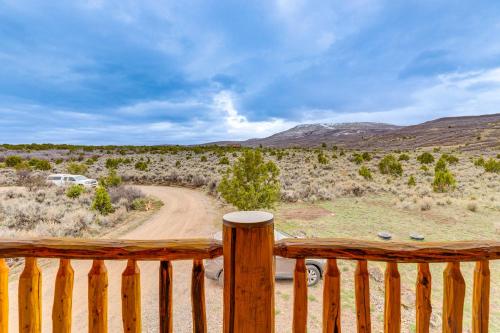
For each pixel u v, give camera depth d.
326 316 1.48
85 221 11.77
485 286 1.54
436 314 5.01
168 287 1.45
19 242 1.42
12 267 7.14
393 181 22.31
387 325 1.52
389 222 11.38
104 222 12.27
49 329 4.72
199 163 40.59
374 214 12.71
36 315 1.48
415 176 25.08
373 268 6.54
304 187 19.25
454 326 1.53
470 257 1.48
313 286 5.75
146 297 5.69
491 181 20.95
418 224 11.07
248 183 11.47
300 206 14.54
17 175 26.06
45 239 1.44
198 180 25.08
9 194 17.55
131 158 48.56
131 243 1.42
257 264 1.25
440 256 1.47
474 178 22.34
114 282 6.35
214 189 20.58
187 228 11.56
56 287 1.46
